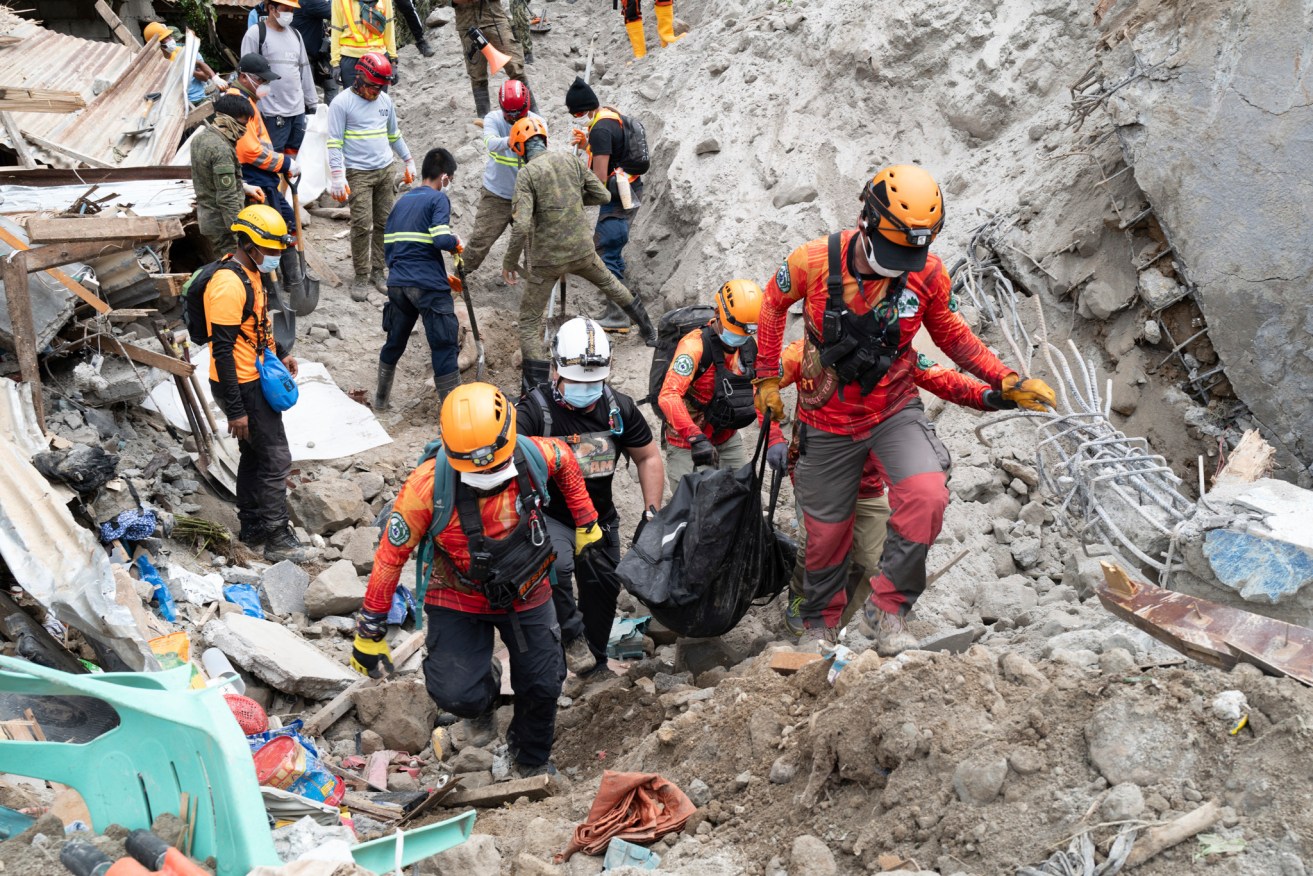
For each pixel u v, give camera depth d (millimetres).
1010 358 6727
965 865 2969
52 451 5395
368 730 5230
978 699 3373
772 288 4555
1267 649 3158
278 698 5375
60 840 2539
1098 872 2713
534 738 4781
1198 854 2660
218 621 5531
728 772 3920
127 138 10430
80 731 3189
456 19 11578
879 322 4258
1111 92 6574
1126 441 4957
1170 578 4418
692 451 5387
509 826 4164
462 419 3965
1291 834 2596
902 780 3271
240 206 7992
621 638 6117
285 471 6562
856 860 3217
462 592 4426
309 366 8758
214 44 16750
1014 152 7777
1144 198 6535
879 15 9016
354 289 9789
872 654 3879
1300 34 6016
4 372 6316
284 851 2955
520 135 8453
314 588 6180
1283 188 5941
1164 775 2900
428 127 12453
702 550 4789
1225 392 6230
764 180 9070
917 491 4383
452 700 4457
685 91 10695
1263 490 4617
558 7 14430
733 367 5691
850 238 4242
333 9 10781
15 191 8227
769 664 4363
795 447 4883
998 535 5930
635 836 3688
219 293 5953
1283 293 5887
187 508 6699
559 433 5098
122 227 6238
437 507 4141
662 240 9891
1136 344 6504
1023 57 8094
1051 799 2986
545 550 4316
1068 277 6785
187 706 2436
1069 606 4988
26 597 4945
